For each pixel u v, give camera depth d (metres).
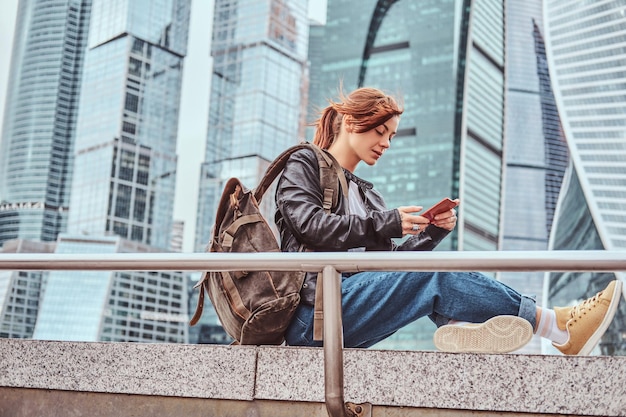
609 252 1.67
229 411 1.93
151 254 1.95
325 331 1.80
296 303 2.16
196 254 1.92
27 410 2.08
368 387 1.83
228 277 2.21
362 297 2.21
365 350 1.86
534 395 1.73
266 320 2.15
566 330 2.16
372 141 2.51
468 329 2.07
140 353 2.02
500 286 2.18
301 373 1.89
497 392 1.75
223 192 2.26
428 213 2.29
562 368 1.73
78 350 2.07
